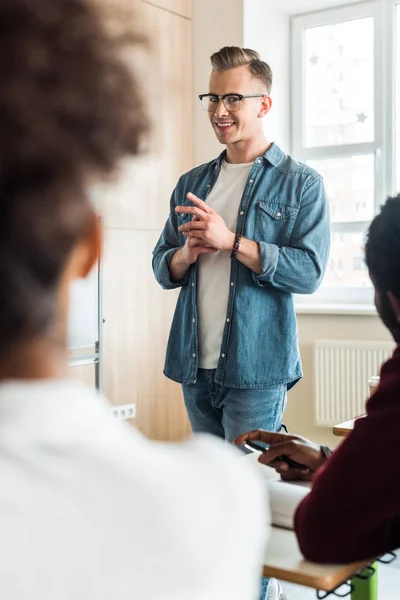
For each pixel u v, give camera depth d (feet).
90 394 1.28
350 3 15.10
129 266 13.82
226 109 8.02
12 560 1.11
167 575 1.20
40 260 1.16
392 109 14.89
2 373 1.22
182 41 14.80
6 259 1.15
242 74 8.02
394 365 3.66
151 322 14.30
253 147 8.21
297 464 4.56
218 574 1.28
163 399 14.60
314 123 15.76
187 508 1.24
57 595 1.13
